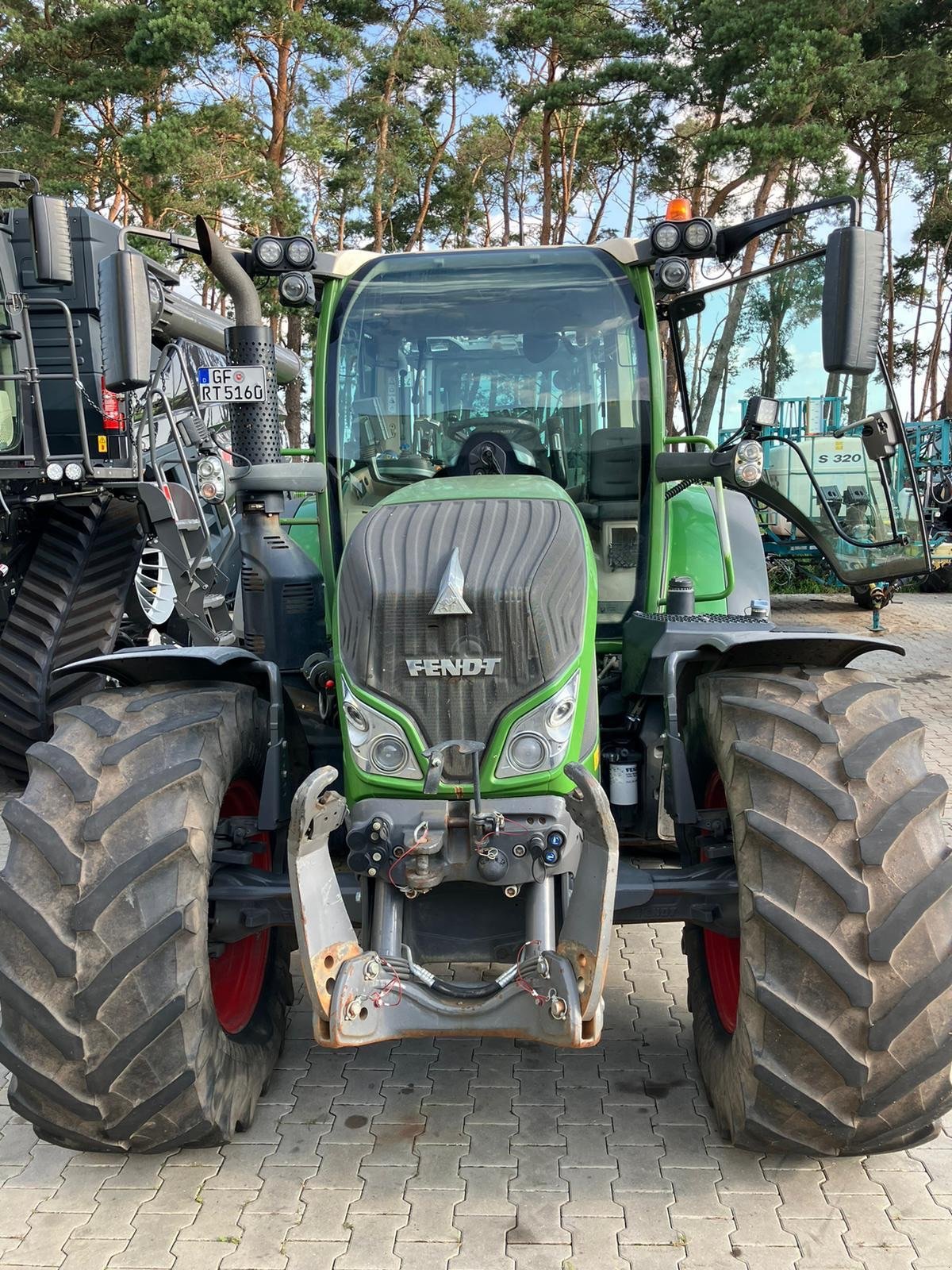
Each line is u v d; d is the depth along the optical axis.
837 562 4.26
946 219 33.78
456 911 2.62
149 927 2.33
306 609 3.70
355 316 3.64
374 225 29.42
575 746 2.57
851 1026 2.27
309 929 2.36
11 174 6.43
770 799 2.41
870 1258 2.32
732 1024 2.79
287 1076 3.11
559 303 3.60
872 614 12.12
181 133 19.66
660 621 3.25
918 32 22.61
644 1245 2.36
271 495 3.67
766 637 2.65
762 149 19.02
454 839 2.52
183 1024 2.37
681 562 3.97
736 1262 2.31
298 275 3.56
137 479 5.90
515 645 2.52
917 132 25.59
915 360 38.16
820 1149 2.46
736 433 4.05
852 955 2.26
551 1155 2.70
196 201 20.72
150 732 2.55
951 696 8.23
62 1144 2.57
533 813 2.51
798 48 19.16
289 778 3.13
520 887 2.54
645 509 3.64
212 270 3.56
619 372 3.60
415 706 2.55
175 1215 2.50
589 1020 2.37
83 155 23.22
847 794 2.37
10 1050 2.38
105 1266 2.35
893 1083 2.28
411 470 3.66
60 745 2.57
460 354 3.64
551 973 2.36
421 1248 2.37
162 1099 2.39
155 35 19.50
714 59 20.98
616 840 2.34
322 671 3.54
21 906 2.35
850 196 3.08
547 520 2.79
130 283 3.00
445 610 2.50
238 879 2.79
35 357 6.51
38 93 21.56
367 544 2.76
